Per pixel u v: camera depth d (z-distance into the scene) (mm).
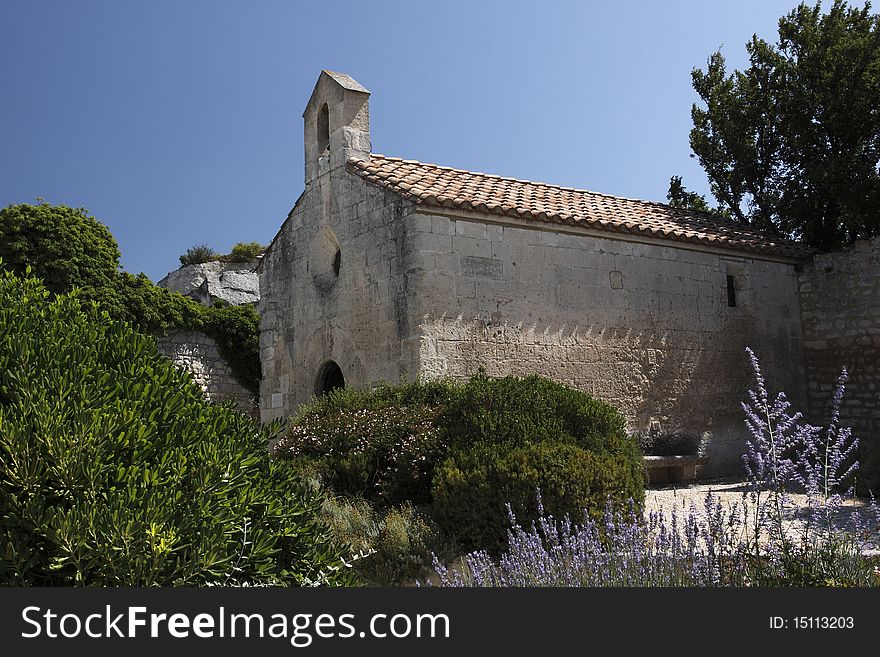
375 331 12898
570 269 13453
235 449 4059
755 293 15844
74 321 4480
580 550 5758
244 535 3805
